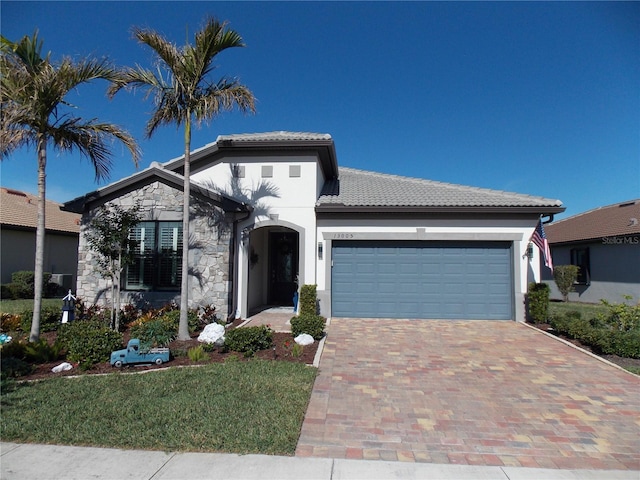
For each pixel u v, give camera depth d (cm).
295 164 1362
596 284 1991
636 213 1967
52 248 2286
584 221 2348
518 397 658
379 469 438
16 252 2058
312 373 732
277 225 1340
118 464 432
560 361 855
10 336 988
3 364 711
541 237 1273
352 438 509
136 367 764
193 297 1238
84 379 681
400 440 507
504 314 1309
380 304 1338
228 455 455
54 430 495
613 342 884
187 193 1008
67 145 942
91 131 948
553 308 1720
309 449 479
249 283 1369
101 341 801
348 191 1554
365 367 801
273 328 1137
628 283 1788
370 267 1354
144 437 479
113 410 547
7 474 410
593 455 481
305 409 588
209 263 1244
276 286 1627
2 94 837
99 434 486
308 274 1337
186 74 962
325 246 1345
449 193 1508
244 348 869
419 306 1330
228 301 1227
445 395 661
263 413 549
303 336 959
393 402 628
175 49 949
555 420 575
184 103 1000
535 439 518
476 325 1216
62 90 887
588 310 1634
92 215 1317
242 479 410
